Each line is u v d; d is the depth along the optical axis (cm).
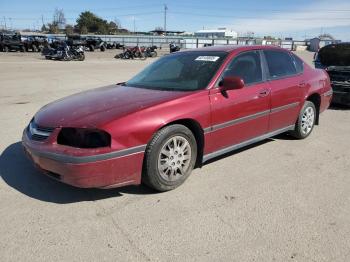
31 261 296
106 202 393
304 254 308
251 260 300
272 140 623
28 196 405
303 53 5084
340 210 384
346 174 482
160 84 483
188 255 305
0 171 472
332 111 909
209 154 460
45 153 373
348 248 318
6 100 984
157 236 332
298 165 511
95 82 1396
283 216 370
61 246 316
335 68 950
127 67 2175
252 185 442
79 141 366
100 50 4909
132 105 402
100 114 385
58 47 2955
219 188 431
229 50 504
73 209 378
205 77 462
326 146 599
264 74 528
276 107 540
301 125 612
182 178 431
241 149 571
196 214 371
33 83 1344
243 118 485
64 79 1483
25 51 4138
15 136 627
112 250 311
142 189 425
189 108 420
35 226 346
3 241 322
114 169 370
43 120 404
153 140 392
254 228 346
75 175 360
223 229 344
